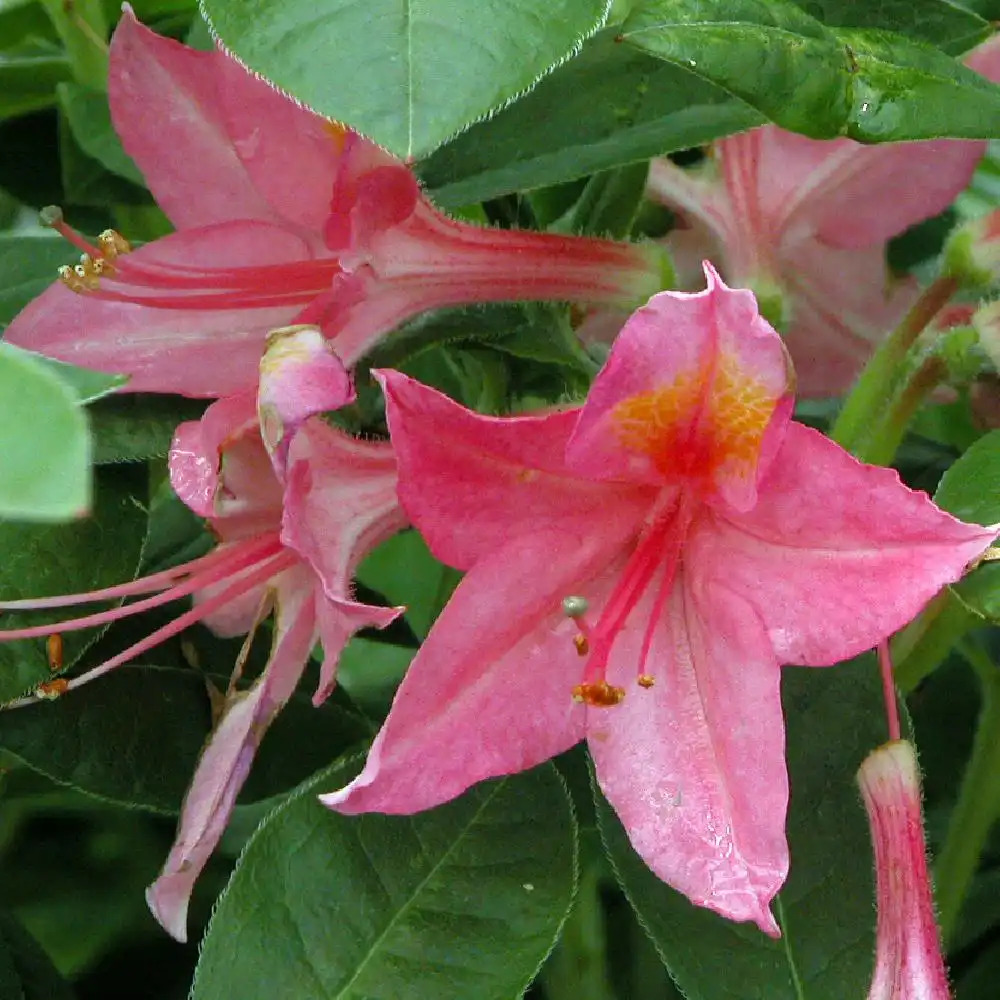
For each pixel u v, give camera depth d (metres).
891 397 0.26
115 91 0.25
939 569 0.22
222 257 0.25
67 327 0.25
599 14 0.21
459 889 0.24
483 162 0.25
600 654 0.23
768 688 0.23
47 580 0.25
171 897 0.24
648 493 0.24
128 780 0.26
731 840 0.23
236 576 0.24
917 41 0.24
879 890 0.23
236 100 0.24
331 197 0.24
